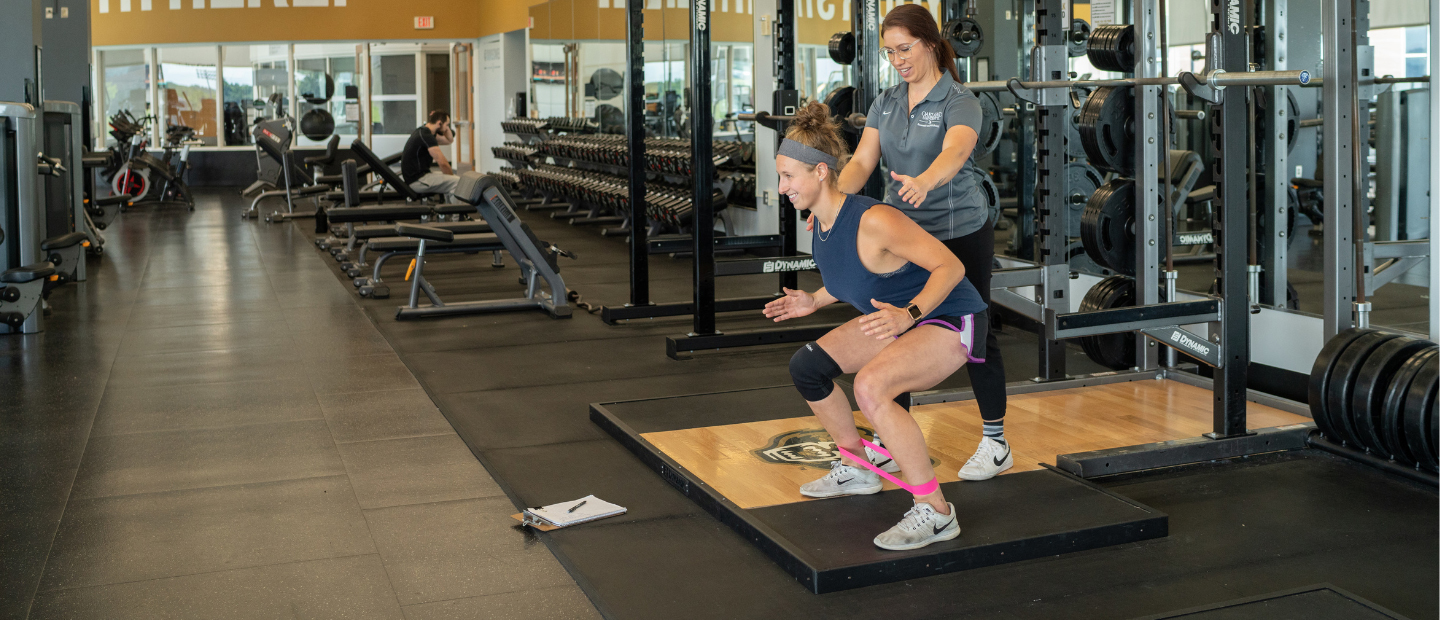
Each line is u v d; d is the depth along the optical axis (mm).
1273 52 3965
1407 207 3789
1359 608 2006
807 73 7219
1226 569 2277
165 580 2258
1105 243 3873
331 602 2154
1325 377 2975
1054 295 3844
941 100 2691
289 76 15000
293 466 3043
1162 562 2316
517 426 3463
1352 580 2221
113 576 2277
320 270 7172
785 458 2943
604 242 8562
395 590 2213
